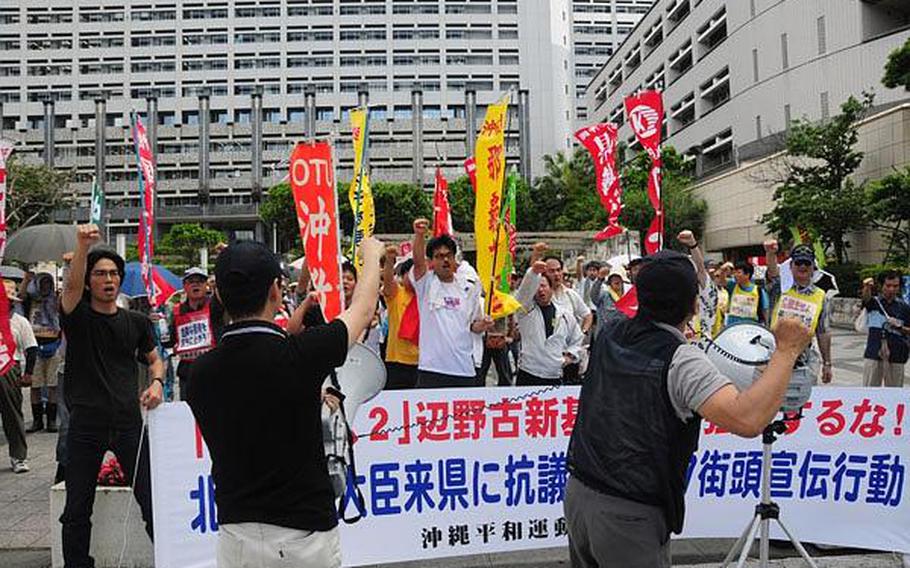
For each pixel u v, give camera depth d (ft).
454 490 16.22
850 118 88.69
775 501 16.88
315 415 7.74
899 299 27.99
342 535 15.66
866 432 16.97
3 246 19.02
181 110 255.91
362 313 8.30
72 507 14.52
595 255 82.43
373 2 261.65
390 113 259.19
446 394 16.22
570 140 282.56
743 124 140.67
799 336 7.98
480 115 262.47
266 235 249.96
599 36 309.83
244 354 7.58
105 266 14.99
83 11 259.19
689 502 16.87
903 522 16.87
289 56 260.21
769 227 90.99
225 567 7.55
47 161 248.73
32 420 34.60
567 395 16.65
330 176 13.28
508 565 16.28
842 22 113.19
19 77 257.14
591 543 9.09
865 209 80.38
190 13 260.21
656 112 27.40
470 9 264.93
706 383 8.33
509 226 27.30
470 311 20.20
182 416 15.14
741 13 140.87
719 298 31.22
